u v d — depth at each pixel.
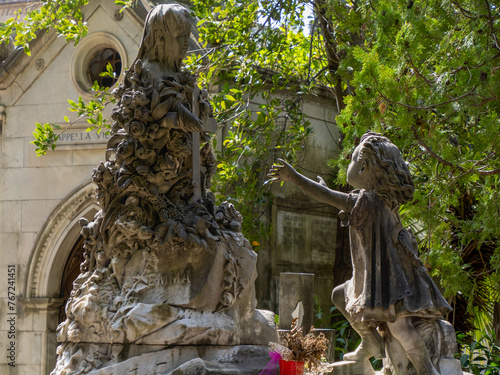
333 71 10.53
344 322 9.48
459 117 6.23
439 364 4.92
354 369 5.15
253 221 11.42
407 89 6.01
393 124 6.37
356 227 5.05
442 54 6.09
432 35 6.06
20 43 11.34
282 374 4.60
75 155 12.79
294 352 4.65
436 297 4.90
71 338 4.75
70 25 11.15
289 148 11.45
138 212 4.83
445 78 5.96
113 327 4.60
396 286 4.87
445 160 6.46
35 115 13.09
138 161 4.78
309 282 6.92
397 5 6.29
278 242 12.88
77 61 12.86
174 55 4.96
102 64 12.90
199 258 4.79
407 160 7.50
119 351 4.62
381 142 5.14
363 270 5.03
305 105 13.49
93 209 12.62
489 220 6.66
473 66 5.90
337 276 13.77
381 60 6.26
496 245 8.29
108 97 11.39
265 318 5.26
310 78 12.09
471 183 7.34
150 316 4.59
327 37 10.77
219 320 4.81
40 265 12.87
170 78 4.84
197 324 4.62
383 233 4.98
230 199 10.59
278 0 10.54
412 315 4.84
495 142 6.10
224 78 11.09
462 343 8.64
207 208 5.18
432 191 7.09
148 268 4.77
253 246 11.34
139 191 4.81
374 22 6.72
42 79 13.08
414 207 7.10
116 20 12.59
